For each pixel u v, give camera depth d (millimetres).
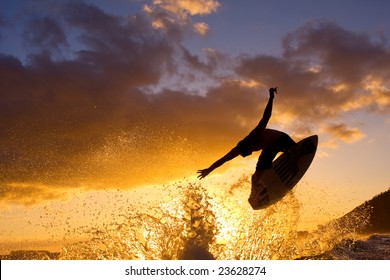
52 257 6844
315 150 7285
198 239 7047
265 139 6723
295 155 7137
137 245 6988
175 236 7062
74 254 6875
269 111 6449
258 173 6719
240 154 6562
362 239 8680
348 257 7070
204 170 6617
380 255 7133
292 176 7199
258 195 6965
